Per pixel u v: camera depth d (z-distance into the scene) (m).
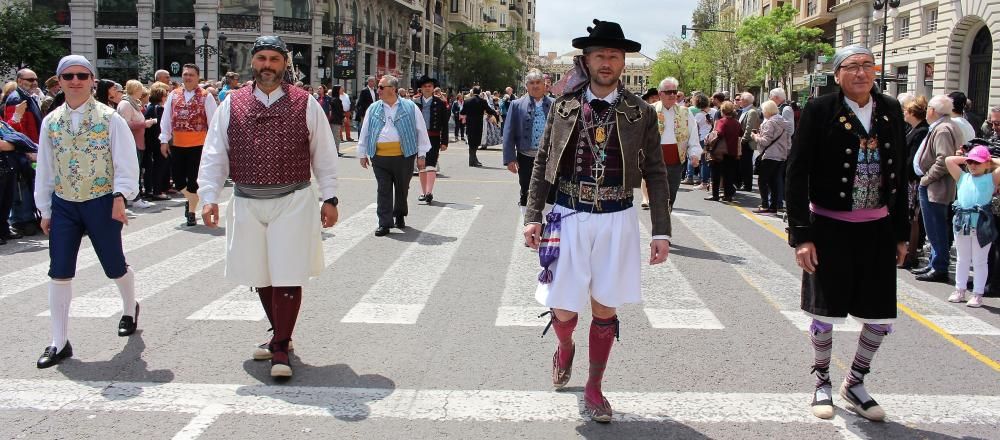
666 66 75.56
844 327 6.18
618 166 4.11
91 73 5.36
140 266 8.09
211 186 4.97
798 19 52.22
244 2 45.66
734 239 10.38
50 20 41.97
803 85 48.91
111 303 6.61
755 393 4.73
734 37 54.97
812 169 4.32
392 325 6.08
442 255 8.84
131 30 44.84
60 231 5.27
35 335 5.75
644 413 4.39
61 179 5.31
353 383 4.81
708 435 4.11
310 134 5.02
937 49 31.00
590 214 4.10
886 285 4.27
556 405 4.48
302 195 4.96
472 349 5.51
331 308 6.55
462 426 4.18
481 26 89.12
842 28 43.78
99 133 5.35
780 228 11.46
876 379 5.03
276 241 4.88
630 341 5.75
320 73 47.50
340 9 49.84
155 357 5.27
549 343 5.67
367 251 9.03
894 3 26.83
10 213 9.90
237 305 6.59
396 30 60.44
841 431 4.19
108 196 5.43
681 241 10.15
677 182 10.56
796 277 8.08
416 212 12.14
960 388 4.88
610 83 4.09
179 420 4.22
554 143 4.16
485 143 27.27
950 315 6.69
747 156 16.45
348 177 16.75
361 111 23.92
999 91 26.45
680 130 10.41
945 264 8.05
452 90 65.12
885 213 4.29
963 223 6.96
